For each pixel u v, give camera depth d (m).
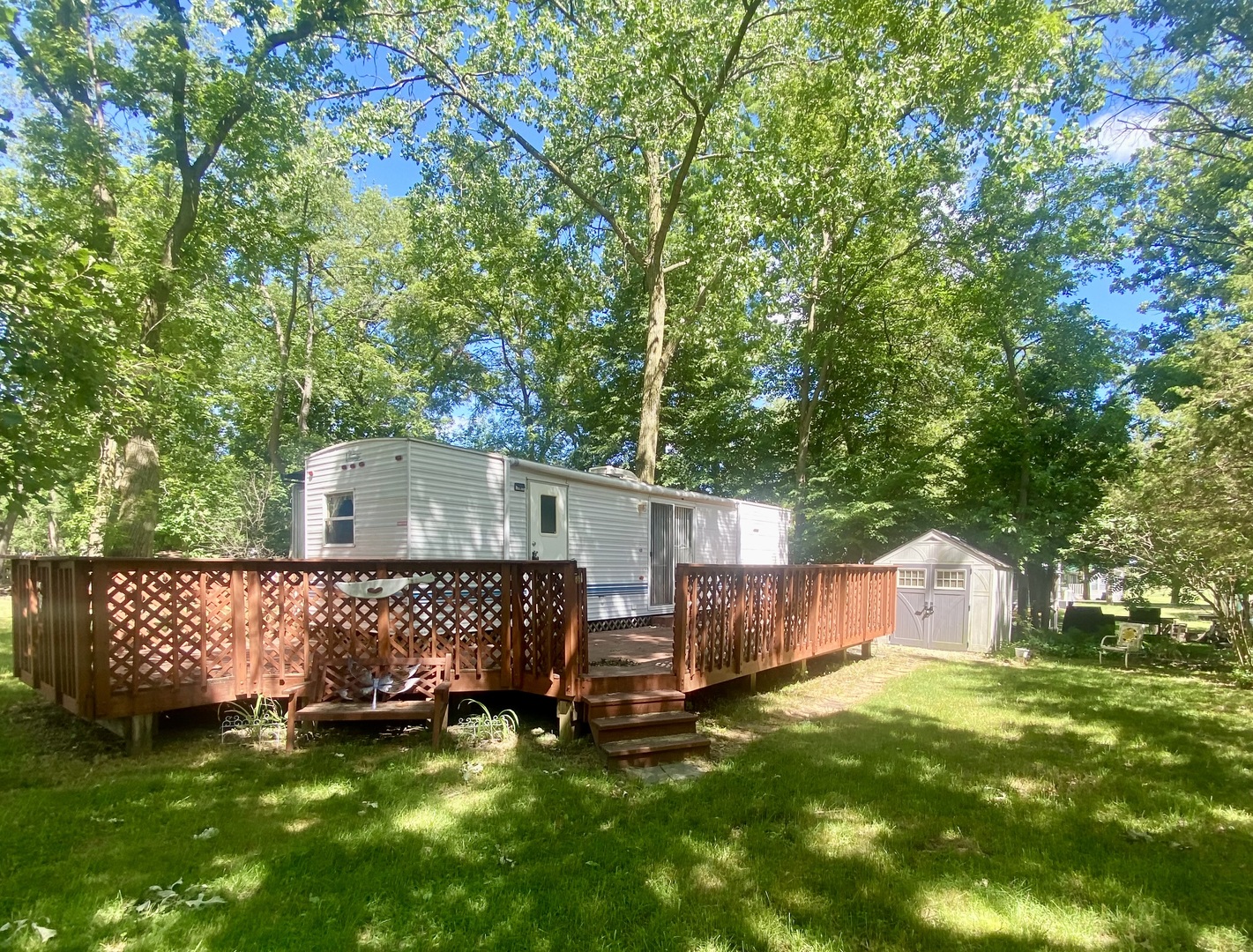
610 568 9.34
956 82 11.41
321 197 19.28
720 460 19.02
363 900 2.75
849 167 12.04
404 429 21.73
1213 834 3.71
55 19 9.19
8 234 4.65
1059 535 13.66
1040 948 2.57
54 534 24.75
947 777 4.55
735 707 6.49
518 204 13.80
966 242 14.13
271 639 5.07
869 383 17.86
